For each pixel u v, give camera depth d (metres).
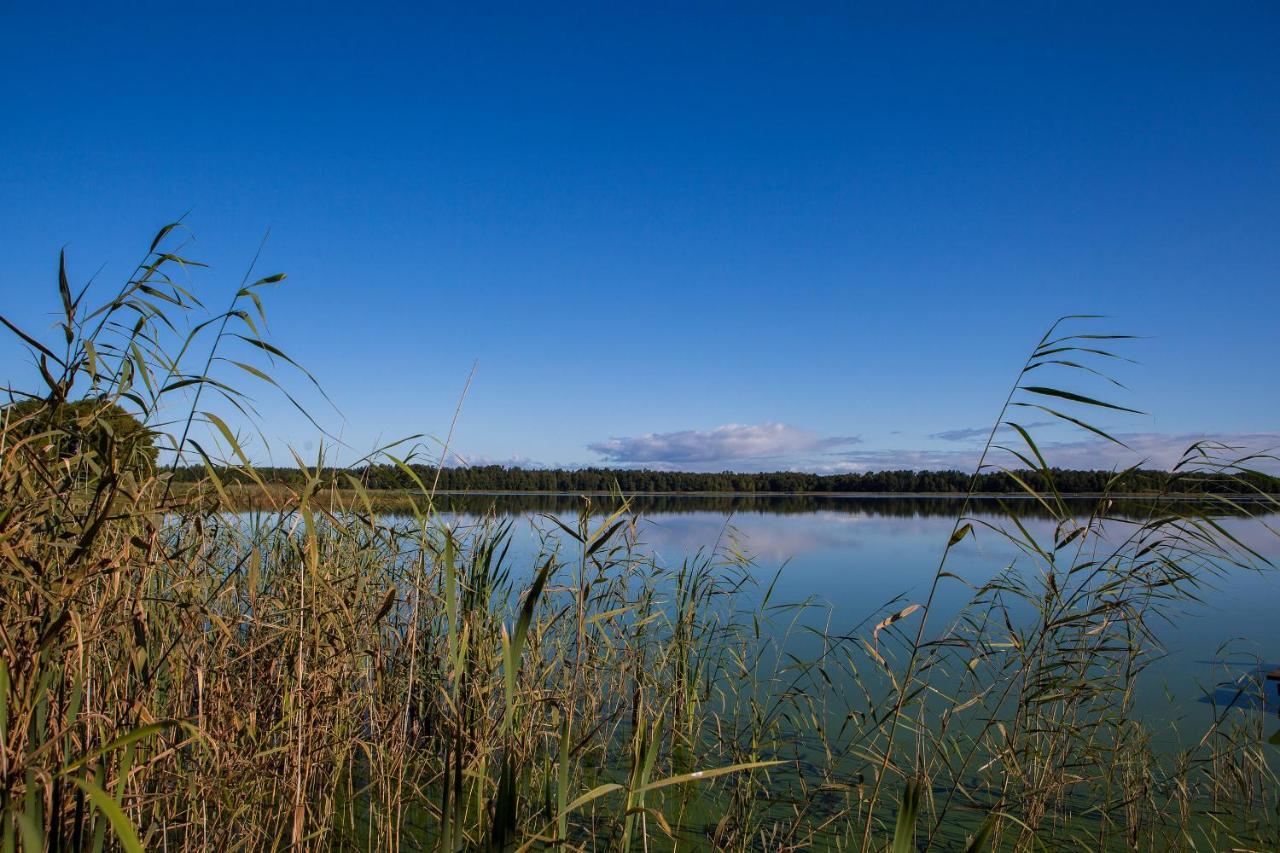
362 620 3.62
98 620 2.38
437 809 3.80
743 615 8.56
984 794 4.51
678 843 4.04
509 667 2.45
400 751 3.76
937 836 4.10
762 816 4.40
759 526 23.81
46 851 2.19
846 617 9.03
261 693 3.49
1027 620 7.33
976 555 15.29
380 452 2.47
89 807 2.47
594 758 5.04
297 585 3.46
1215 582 12.61
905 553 15.88
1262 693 5.29
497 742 3.82
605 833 4.09
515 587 5.78
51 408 2.22
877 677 6.36
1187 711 5.74
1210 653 7.48
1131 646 4.20
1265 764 4.65
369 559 4.12
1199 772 4.79
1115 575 3.78
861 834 4.17
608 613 3.71
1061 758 4.23
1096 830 4.22
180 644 2.97
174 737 2.94
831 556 15.27
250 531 3.83
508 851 2.68
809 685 6.21
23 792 1.85
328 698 3.37
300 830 3.05
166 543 2.90
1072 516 3.31
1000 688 5.59
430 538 3.37
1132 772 4.46
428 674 3.99
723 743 5.18
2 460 2.14
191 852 2.93
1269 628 8.70
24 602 2.20
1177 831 4.16
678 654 5.44
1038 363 2.97
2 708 1.83
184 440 2.44
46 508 2.25
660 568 5.93
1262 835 4.11
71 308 2.22
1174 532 3.42
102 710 2.62
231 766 2.97
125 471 2.25
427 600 4.31
